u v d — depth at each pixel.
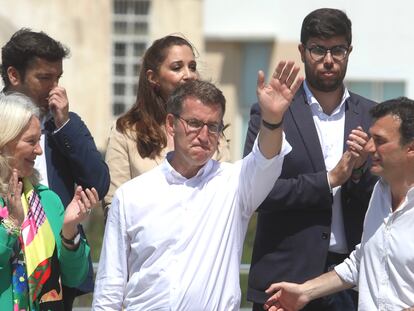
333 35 14.16
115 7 45.69
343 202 14.23
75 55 45.34
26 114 12.55
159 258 12.23
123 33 45.72
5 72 14.41
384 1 43.88
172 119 12.30
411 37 43.88
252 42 44.62
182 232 12.21
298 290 13.21
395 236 12.37
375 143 12.50
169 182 12.38
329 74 14.23
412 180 12.40
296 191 13.88
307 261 14.10
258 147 12.19
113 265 12.45
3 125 12.46
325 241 14.10
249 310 17.69
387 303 12.39
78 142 14.00
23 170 12.62
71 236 12.57
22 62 14.19
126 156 14.57
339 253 14.26
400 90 44.16
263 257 14.30
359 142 13.62
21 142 12.52
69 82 45.38
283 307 13.35
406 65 43.97
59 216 13.03
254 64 44.66
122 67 45.75
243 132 44.62
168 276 12.15
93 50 45.47
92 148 14.14
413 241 12.26
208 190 12.34
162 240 12.20
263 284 14.28
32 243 12.57
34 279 12.52
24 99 12.70
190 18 45.38
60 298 12.80
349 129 14.44
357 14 43.94
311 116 14.37
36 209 12.74
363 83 44.28
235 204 12.38
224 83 44.75
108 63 45.56
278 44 44.22
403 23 43.88
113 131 14.80
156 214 12.28
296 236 14.15
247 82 44.62
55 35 45.00
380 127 12.44
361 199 14.13
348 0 43.94
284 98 12.02
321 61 14.21
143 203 12.33
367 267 12.64
